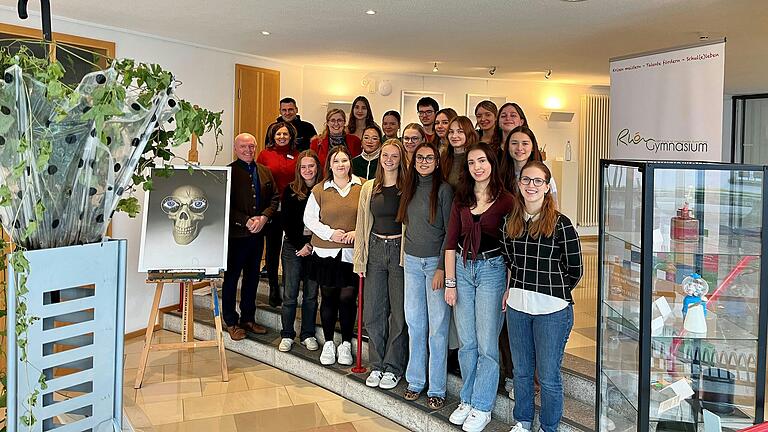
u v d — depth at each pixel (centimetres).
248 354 473
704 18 449
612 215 286
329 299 421
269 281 513
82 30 479
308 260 423
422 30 508
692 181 250
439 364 349
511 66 722
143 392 401
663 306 255
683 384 258
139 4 427
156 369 446
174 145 146
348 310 419
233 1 417
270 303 515
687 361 257
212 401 388
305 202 433
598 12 434
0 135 118
